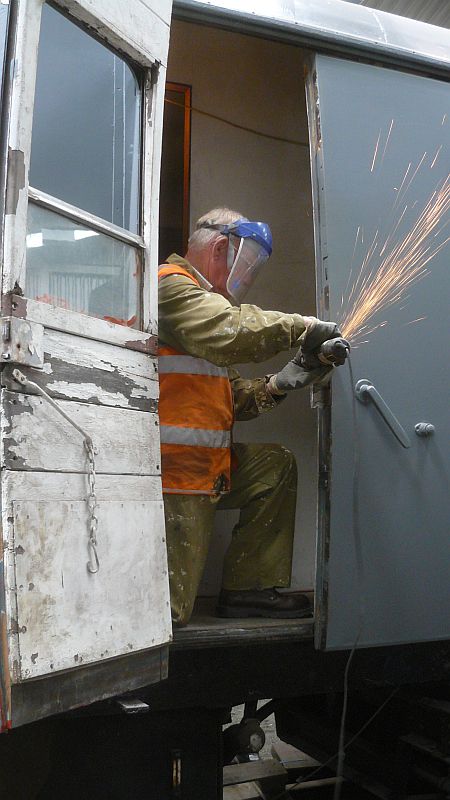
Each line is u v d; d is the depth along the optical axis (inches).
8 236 68.0
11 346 66.0
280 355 139.9
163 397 98.0
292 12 103.8
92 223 80.5
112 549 75.9
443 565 106.4
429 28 117.7
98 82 83.4
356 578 100.0
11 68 70.5
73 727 92.1
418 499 104.8
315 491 138.3
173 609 95.7
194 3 96.7
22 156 69.9
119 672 77.7
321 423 99.9
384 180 106.9
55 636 68.0
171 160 137.9
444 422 107.5
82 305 78.9
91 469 74.0
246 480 109.3
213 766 99.1
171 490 97.0
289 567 109.7
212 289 105.0
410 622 104.0
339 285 101.7
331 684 106.8
